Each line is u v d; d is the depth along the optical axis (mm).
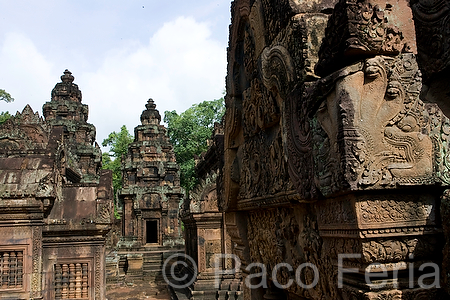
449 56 3225
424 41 3520
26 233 10125
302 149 3537
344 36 2848
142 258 28281
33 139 22312
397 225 2789
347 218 2885
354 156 2713
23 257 10062
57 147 14516
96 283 11500
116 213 44750
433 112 2982
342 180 2750
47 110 34844
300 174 3590
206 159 24500
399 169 2770
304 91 3439
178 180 36562
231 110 6188
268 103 4586
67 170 20531
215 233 18531
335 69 3133
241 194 6039
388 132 2807
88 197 12047
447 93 3455
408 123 2836
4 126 19547
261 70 4621
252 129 5375
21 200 10078
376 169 2738
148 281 26703
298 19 3660
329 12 3723
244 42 5613
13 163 10594
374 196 2797
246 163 5762
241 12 5547
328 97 3039
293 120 3756
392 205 2812
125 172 36219
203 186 18875
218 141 7312
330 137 2982
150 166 36219
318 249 3619
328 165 3004
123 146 53406
